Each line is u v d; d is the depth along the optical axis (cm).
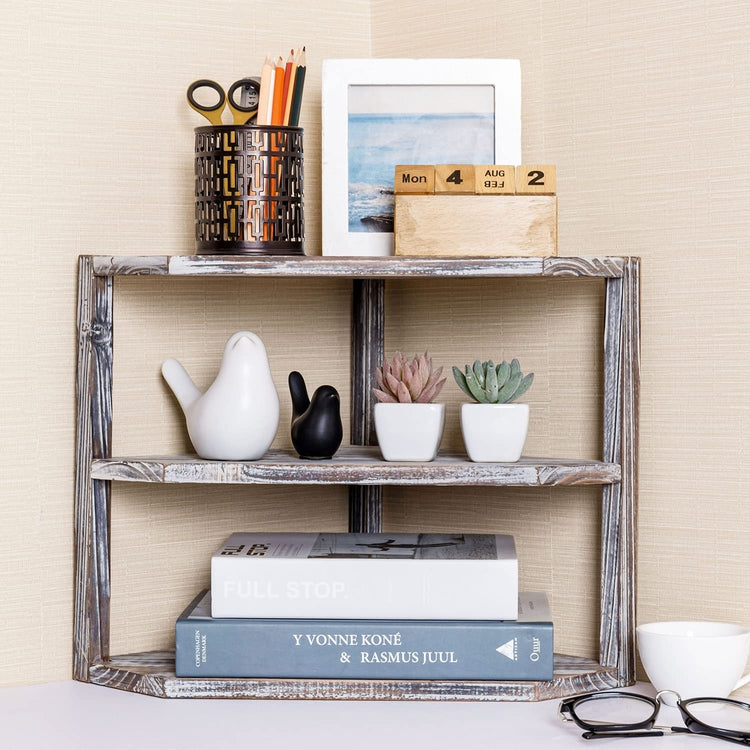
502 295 135
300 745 100
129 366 129
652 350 123
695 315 120
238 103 134
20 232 120
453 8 139
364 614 115
